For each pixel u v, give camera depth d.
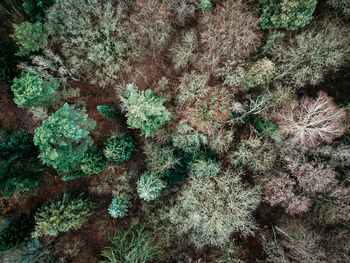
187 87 14.66
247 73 13.77
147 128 13.71
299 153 13.78
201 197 14.26
